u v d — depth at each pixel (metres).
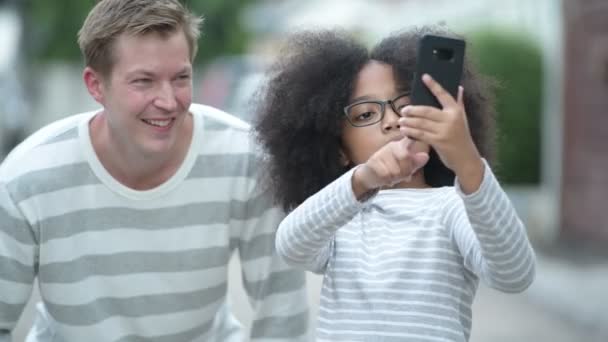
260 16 29.28
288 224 2.94
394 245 2.94
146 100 3.14
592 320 7.62
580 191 11.01
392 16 20.02
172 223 3.40
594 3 10.49
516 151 12.79
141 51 3.11
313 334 5.54
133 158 3.27
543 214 11.68
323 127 3.27
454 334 2.84
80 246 3.38
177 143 3.36
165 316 3.46
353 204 2.79
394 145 2.68
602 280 9.10
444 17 18.08
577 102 11.02
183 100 3.19
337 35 3.34
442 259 2.88
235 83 18.73
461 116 2.55
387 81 3.18
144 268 3.41
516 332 7.57
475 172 2.56
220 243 3.46
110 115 3.22
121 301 3.42
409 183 3.14
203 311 3.52
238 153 3.45
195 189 3.40
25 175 3.34
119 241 3.38
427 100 2.59
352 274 2.96
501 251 2.62
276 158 3.38
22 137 19.91
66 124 3.40
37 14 23.22
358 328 2.90
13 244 3.37
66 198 3.35
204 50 28.61
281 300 3.61
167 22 3.11
